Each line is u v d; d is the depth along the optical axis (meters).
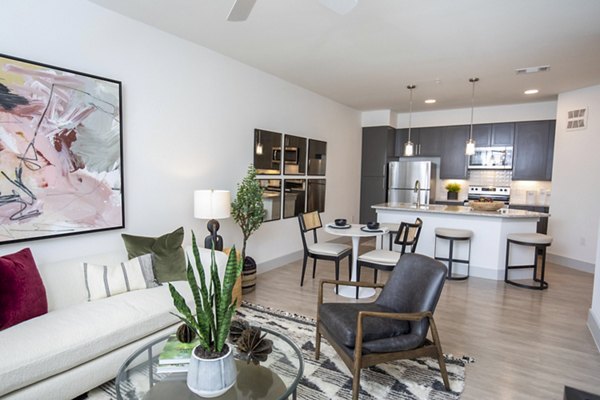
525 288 4.15
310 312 3.31
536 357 2.56
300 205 5.34
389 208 5.15
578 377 2.31
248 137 4.26
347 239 6.67
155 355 1.91
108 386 2.16
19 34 2.31
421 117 7.05
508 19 2.86
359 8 2.69
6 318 1.92
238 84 4.06
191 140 3.55
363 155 7.12
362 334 1.95
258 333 1.85
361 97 5.77
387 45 3.46
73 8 2.57
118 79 2.88
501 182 6.55
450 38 3.27
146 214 3.18
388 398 2.06
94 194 2.74
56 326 1.92
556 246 5.40
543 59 3.81
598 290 2.91
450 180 7.00
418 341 2.08
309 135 5.45
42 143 2.42
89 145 2.69
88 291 2.39
